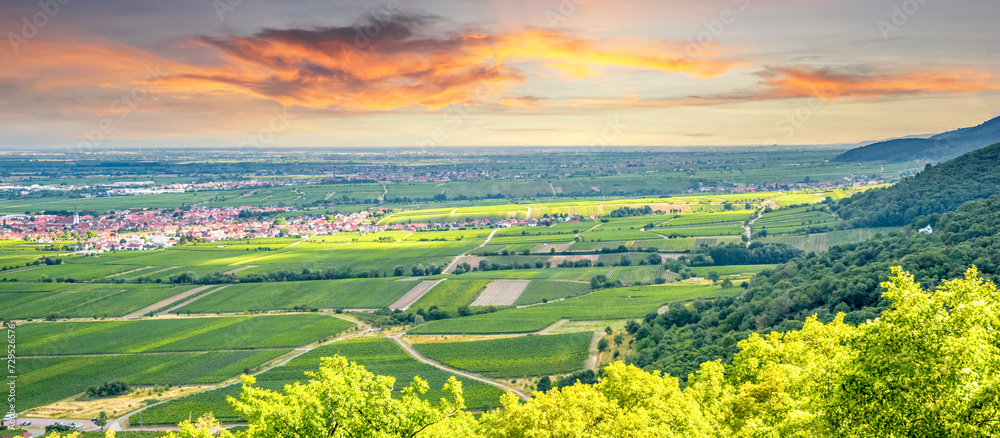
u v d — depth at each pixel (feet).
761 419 124.77
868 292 332.19
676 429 137.69
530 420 137.39
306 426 124.57
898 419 89.30
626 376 167.43
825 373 107.55
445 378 435.12
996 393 83.30
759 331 343.46
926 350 92.48
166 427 370.94
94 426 371.97
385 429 130.72
